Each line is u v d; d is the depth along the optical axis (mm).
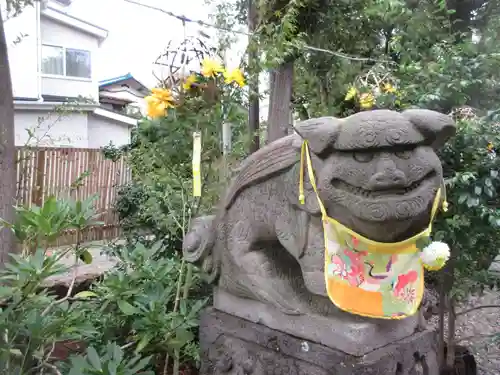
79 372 1574
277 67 2662
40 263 1729
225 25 3049
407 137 1277
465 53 2320
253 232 1786
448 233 2057
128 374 1612
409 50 2697
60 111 4340
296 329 1624
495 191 1980
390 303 1443
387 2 2746
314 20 2852
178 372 2283
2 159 2869
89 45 8656
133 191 3711
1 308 1911
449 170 2033
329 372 1509
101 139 8484
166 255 3078
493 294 3695
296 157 1584
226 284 1908
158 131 2123
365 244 1424
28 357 1772
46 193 5859
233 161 2346
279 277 1773
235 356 1812
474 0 3223
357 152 1321
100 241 5883
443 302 2412
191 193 2402
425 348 1655
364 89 1984
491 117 1992
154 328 1971
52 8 7992
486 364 2959
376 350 1501
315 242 1565
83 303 2078
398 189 1301
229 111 2131
